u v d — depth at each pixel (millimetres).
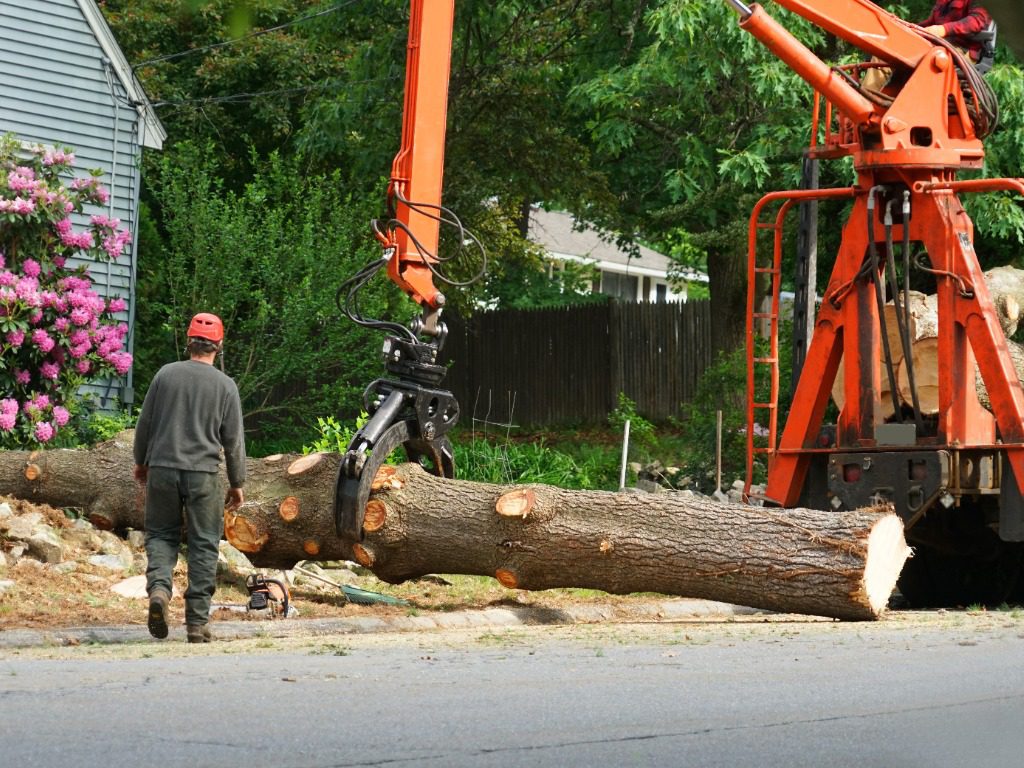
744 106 74062
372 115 84062
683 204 82188
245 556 41156
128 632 30922
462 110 88125
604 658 24078
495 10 81938
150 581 29656
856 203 41969
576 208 104562
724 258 95312
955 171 41469
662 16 66625
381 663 23281
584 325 114000
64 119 73688
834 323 42281
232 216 78000
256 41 106125
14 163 60812
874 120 41000
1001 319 48844
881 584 33250
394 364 37500
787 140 71375
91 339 60656
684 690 19375
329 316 73250
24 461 43906
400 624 34781
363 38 103000
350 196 78438
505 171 95438
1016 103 64562
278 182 79312
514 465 67000
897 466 40188
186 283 75875
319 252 74375
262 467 39188
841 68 41781
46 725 15914
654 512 34625
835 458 41312
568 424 114000
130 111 76500
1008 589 44906
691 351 108062
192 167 79688
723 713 17266
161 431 30547
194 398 30750
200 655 25578
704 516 34219
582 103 75500
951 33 42062
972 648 25625
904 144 40156
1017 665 22719
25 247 59531
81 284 60531
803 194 43188
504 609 37438
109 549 40844
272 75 107125
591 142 97938
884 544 33188
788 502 42938
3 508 40656
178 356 77000
